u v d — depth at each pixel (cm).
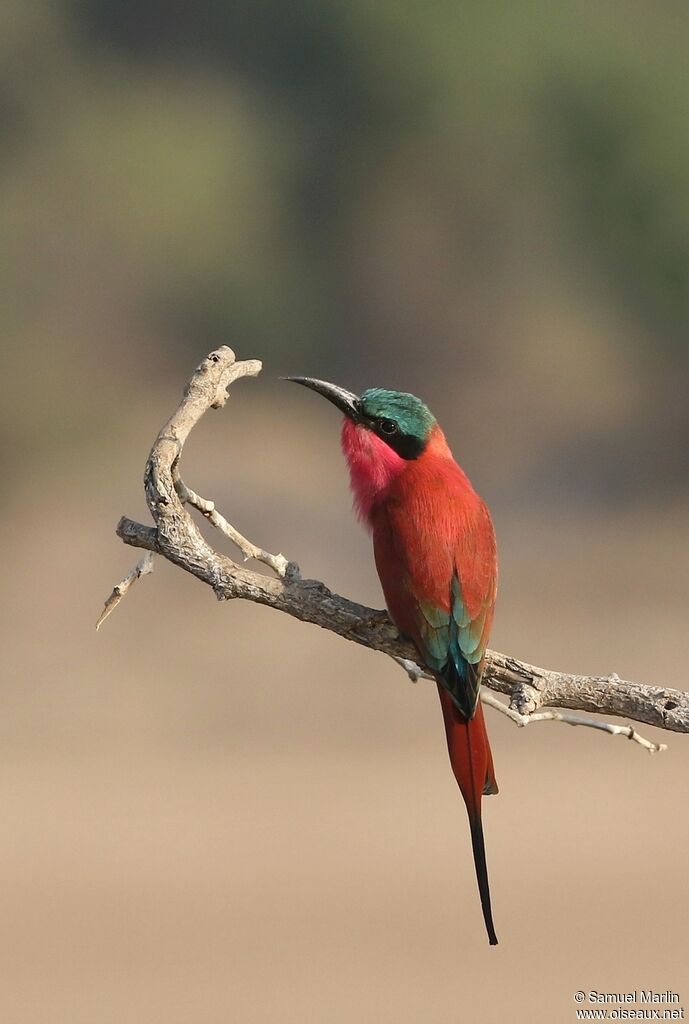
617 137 2714
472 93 2720
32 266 2556
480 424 2764
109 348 2583
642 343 2767
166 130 2639
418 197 2803
